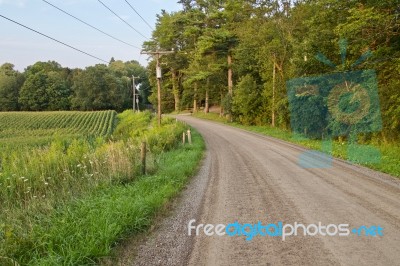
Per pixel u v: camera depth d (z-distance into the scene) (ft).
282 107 96.63
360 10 54.19
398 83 51.44
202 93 219.00
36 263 15.47
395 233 19.15
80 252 16.22
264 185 32.89
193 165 45.14
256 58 126.21
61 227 19.29
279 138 87.25
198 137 90.12
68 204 25.36
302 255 16.58
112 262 16.51
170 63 246.68
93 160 36.94
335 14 69.26
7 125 232.73
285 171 40.29
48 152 41.55
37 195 28.02
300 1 104.99
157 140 66.95
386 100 50.90
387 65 54.13
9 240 17.37
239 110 144.77
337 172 38.93
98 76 369.50
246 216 23.06
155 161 43.73
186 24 204.03
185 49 240.32
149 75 284.20
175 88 257.55
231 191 30.81
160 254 17.35
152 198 25.93
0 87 383.65
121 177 34.06
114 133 170.91
